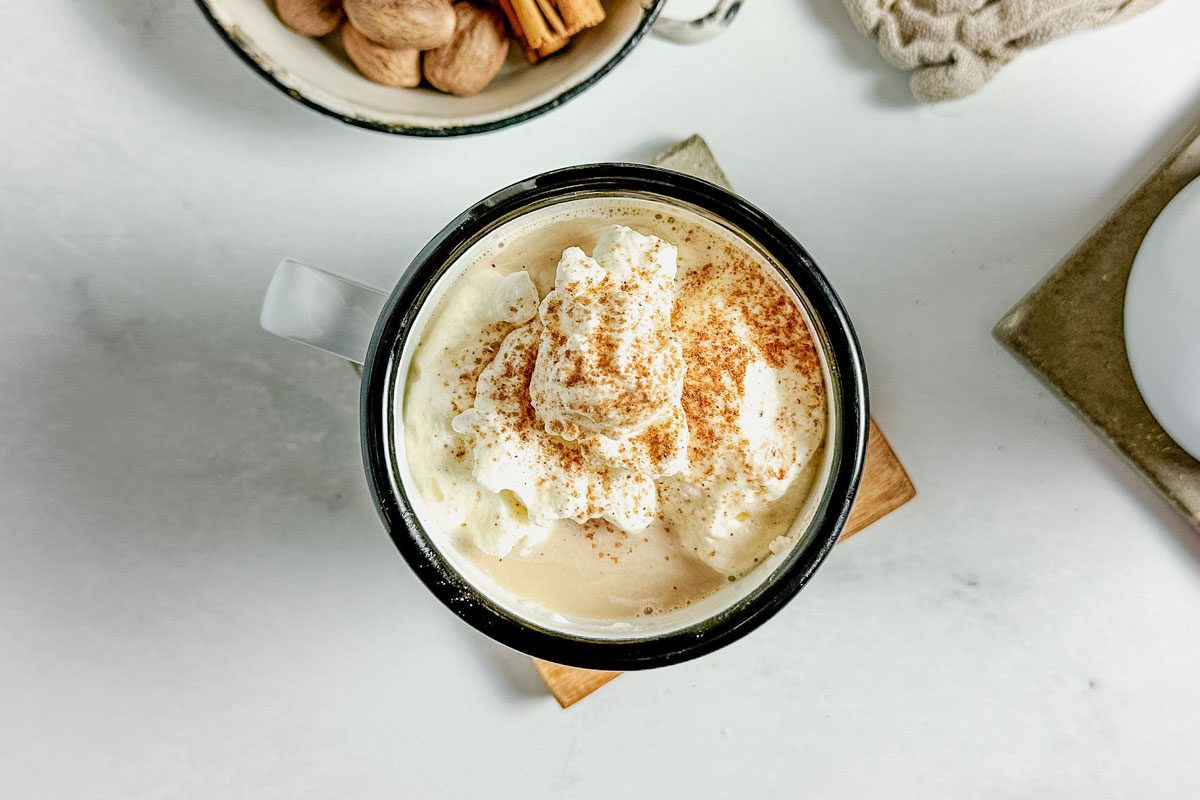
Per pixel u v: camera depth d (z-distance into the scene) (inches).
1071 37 16.6
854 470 14.2
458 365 14.6
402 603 17.5
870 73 16.9
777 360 14.5
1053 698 17.5
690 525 14.7
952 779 17.7
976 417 17.1
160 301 17.1
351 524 17.4
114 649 17.6
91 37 16.6
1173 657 17.3
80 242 17.0
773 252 14.3
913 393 17.1
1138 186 16.5
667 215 14.6
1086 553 17.2
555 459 14.3
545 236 14.7
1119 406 16.6
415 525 14.4
